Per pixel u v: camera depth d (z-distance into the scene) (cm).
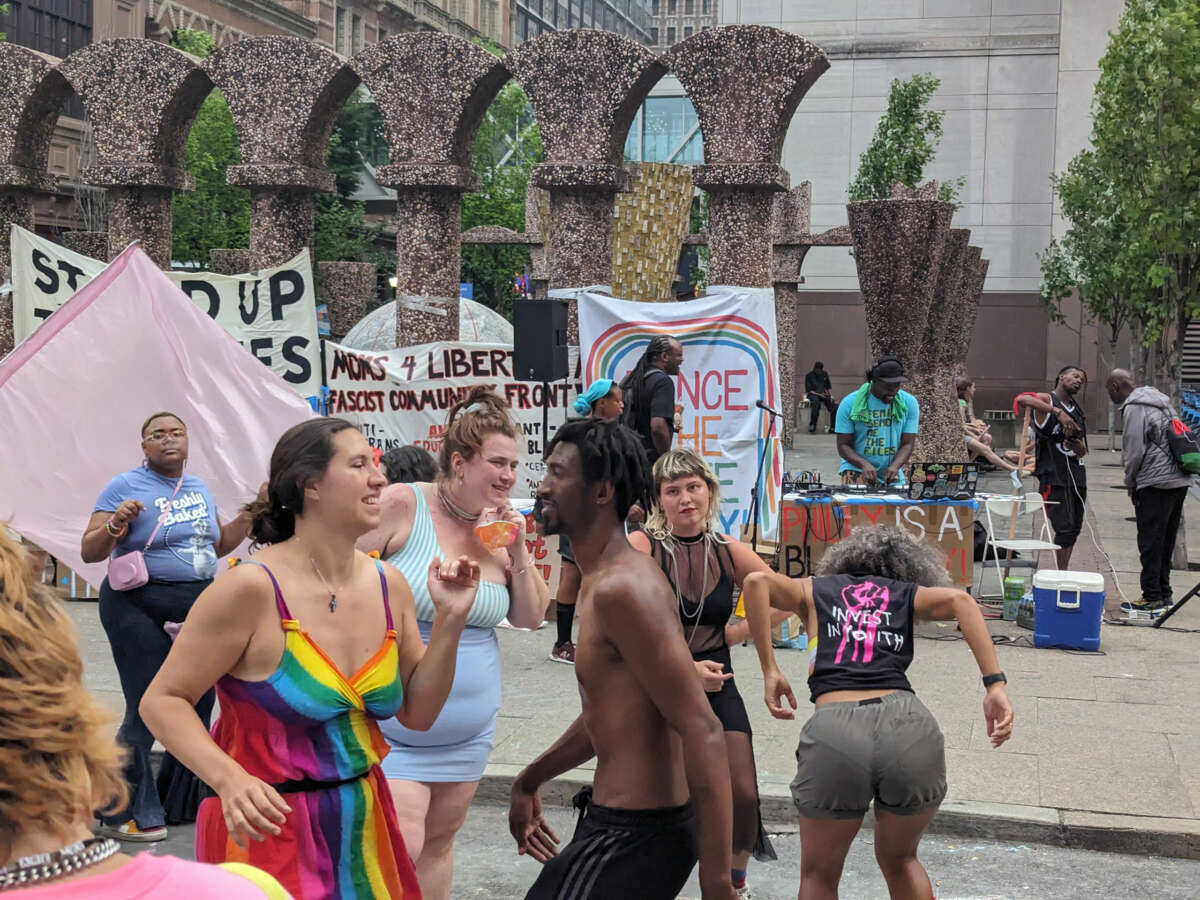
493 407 450
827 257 3847
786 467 2334
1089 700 795
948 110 3725
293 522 329
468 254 4903
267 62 1178
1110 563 1338
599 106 1110
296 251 1216
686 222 2022
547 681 841
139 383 754
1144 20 1902
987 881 546
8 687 139
